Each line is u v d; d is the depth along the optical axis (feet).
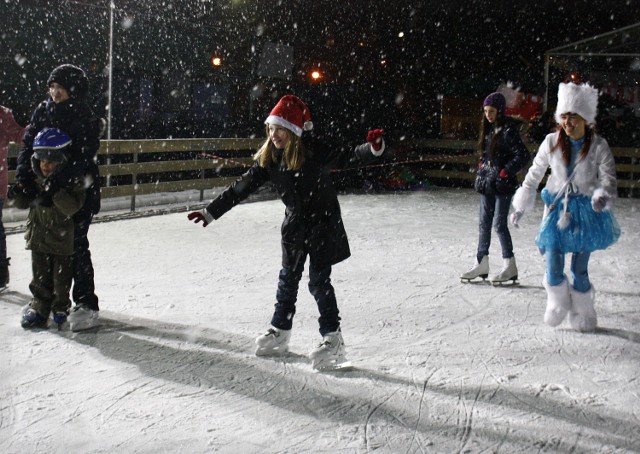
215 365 12.94
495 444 9.93
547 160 15.40
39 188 14.03
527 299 18.15
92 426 10.35
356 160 12.27
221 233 26.94
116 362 12.97
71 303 15.53
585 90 14.55
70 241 14.25
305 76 48.32
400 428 10.44
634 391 11.93
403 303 17.57
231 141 36.60
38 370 12.50
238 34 43.91
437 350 14.01
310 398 11.51
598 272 21.31
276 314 13.46
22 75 33.81
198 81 42.34
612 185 14.37
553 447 9.85
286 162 12.20
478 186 19.54
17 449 9.62
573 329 15.44
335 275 20.49
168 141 32.91
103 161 37.91
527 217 32.94
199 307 16.78
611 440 10.08
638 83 44.98
